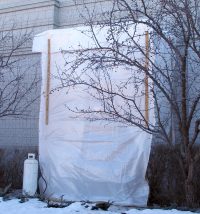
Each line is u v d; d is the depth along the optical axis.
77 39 9.11
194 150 8.19
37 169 9.08
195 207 7.48
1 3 13.62
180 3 7.69
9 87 12.14
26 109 11.91
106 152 8.62
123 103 8.43
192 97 8.25
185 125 7.42
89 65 8.05
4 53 12.62
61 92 9.11
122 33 8.23
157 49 7.87
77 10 11.57
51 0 12.77
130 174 8.40
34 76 12.35
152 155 8.70
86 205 7.64
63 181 8.90
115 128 8.60
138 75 8.36
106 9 11.70
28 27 13.05
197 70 8.57
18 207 7.59
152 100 8.16
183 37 7.27
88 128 8.81
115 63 7.77
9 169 10.31
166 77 7.28
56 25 12.75
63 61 9.16
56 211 7.20
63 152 9.00
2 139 12.77
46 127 9.23
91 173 8.66
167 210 7.22
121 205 8.20
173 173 8.45
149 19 7.21
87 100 8.84
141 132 8.34
